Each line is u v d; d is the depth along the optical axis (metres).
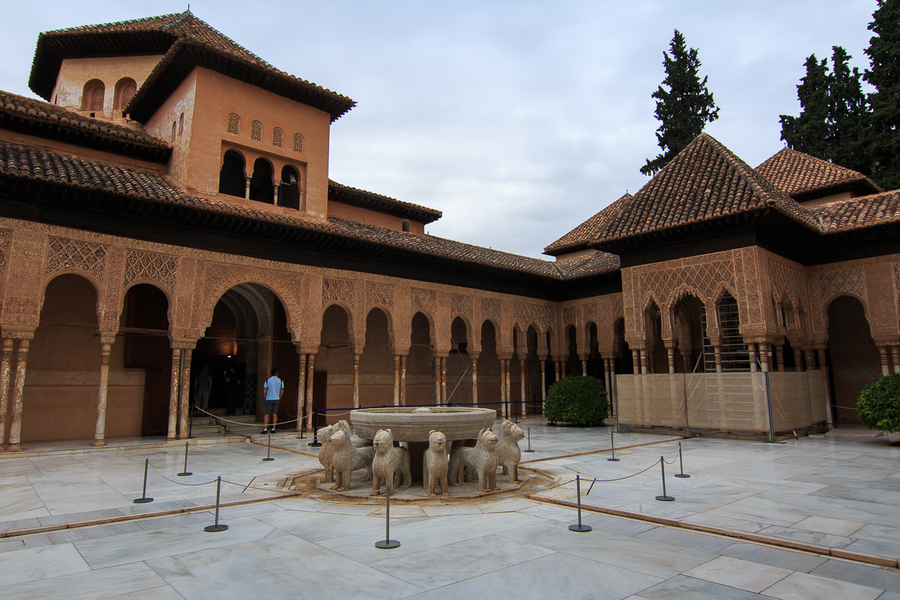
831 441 10.45
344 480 6.03
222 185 13.95
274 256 12.09
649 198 13.58
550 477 6.80
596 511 5.07
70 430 10.83
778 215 11.03
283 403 13.75
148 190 10.05
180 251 10.78
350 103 13.95
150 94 13.11
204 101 11.92
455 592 3.12
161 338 12.06
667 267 12.86
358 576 3.38
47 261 9.29
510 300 16.98
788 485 6.20
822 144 20.94
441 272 15.31
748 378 10.67
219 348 16.39
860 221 12.02
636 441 10.62
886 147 18.39
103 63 15.56
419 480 6.42
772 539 4.07
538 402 18.14
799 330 12.59
